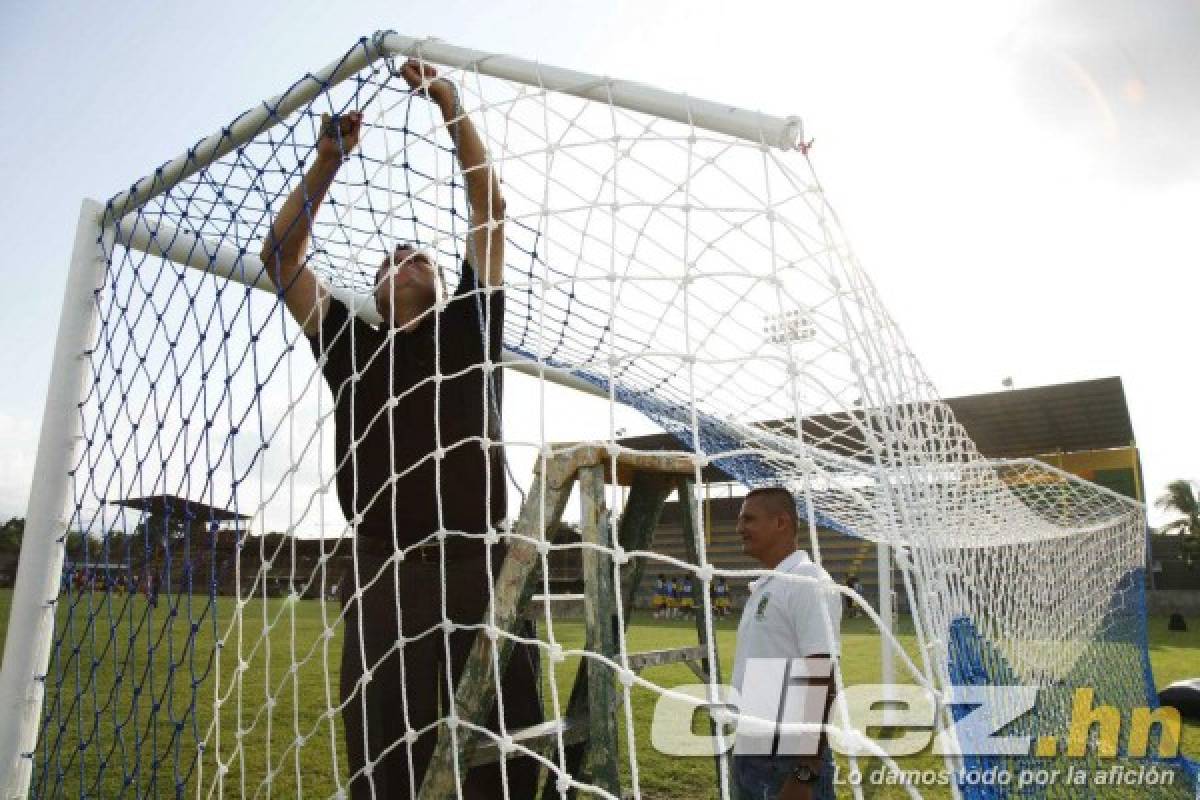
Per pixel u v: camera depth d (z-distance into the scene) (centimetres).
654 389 343
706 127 168
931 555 154
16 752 270
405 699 181
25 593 283
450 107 223
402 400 216
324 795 412
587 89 187
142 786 418
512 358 361
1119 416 2580
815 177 155
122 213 308
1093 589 594
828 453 233
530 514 181
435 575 204
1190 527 4619
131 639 261
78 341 304
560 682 803
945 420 268
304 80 249
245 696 699
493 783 205
